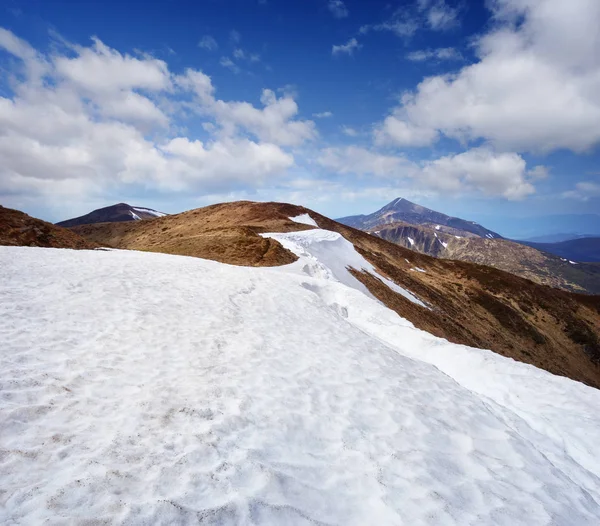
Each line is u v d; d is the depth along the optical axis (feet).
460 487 19.99
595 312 306.14
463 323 196.85
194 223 259.39
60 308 37.01
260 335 39.70
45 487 14.39
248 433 20.86
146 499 14.42
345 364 35.91
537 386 40.29
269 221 221.46
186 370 28.22
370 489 18.33
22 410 19.66
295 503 16.15
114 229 318.65
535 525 18.10
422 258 328.08
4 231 99.66
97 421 19.93
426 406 29.96
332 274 127.65
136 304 42.47
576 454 29.48
